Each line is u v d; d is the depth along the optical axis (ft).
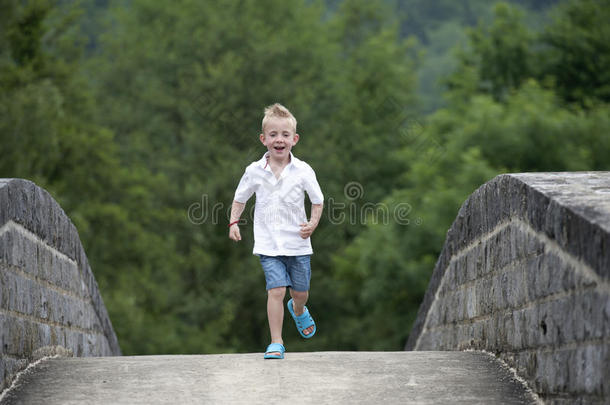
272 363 36.01
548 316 28.53
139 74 232.53
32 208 37.68
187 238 218.59
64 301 44.91
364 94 249.34
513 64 254.06
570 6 262.26
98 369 34.96
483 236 40.42
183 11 237.25
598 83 252.83
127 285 186.91
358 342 217.77
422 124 225.56
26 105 154.51
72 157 181.68
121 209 193.26
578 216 24.80
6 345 31.60
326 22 277.03
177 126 233.35
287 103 213.87
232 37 222.07
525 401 29.68
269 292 38.96
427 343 59.82
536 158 161.99
